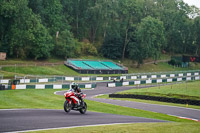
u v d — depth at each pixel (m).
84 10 121.06
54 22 105.38
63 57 103.19
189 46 154.12
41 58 96.06
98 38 126.75
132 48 112.62
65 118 17.27
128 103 38.16
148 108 33.41
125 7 117.31
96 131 12.64
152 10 137.25
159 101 42.25
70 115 19.17
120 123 17.00
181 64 125.00
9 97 37.38
